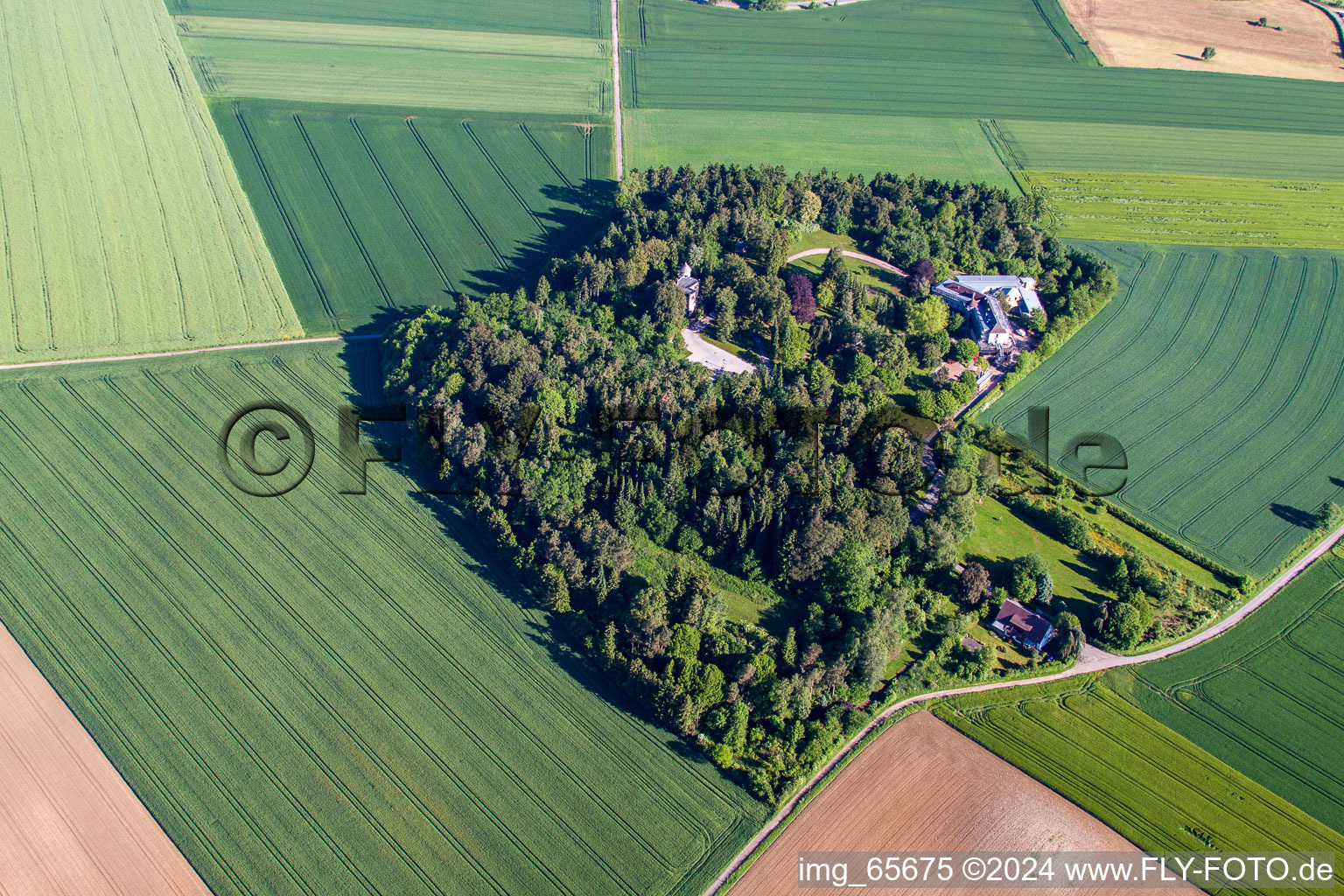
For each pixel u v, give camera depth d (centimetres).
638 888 12488
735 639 14962
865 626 14638
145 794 13238
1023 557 16150
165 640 15125
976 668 14800
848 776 13675
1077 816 13312
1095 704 14625
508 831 13025
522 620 15612
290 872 12531
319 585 16038
